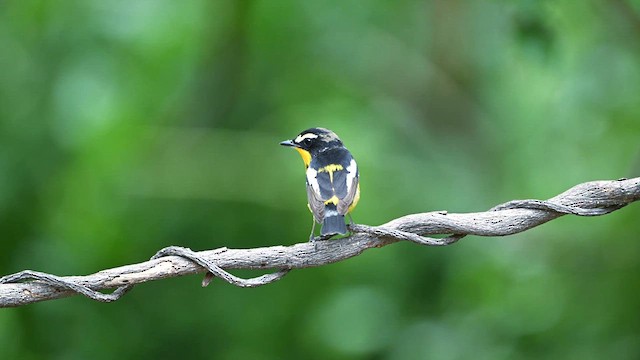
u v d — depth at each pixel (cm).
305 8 1647
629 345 1223
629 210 1295
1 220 1319
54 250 1348
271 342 1404
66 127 1380
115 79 1454
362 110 1627
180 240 1440
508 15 1278
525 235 1350
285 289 1420
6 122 1351
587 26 1441
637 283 1262
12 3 1442
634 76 1398
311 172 744
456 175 1534
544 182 1502
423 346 1312
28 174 1342
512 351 1264
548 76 1541
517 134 1570
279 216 1461
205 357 1416
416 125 1664
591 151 1461
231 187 1494
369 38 1702
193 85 1625
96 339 1378
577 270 1312
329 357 1369
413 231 620
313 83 1670
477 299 1350
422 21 1712
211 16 1620
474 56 1678
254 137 1554
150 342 1406
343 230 625
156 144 1523
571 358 1234
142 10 1498
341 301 1374
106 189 1450
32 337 1345
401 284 1384
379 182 1466
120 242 1413
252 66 1666
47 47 1423
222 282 1429
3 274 1323
